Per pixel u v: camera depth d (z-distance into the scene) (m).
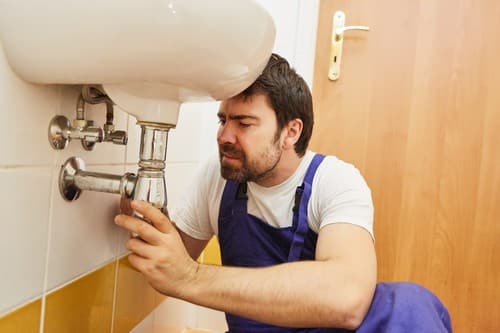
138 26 0.35
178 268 0.52
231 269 0.56
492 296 1.17
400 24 1.19
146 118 0.49
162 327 1.00
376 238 1.22
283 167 0.74
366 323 0.58
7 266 0.44
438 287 1.20
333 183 0.73
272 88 0.68
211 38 0.37
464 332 1.19
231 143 0.67
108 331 0.69
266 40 0.45
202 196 0.85
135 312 0.81
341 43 1.21
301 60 1.20
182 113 1.00
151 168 0.51
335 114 1.23
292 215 0.76
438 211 1.19
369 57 1.21
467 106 1.17
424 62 1.18
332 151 1.23
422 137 1.19
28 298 0.48
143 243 0.52
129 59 0.38
